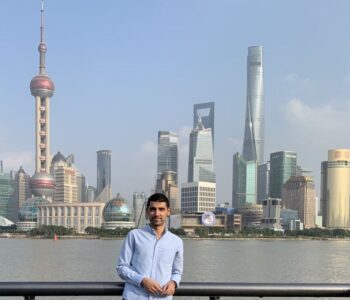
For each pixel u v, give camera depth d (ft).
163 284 20.06
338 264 300.81
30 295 19.57
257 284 20.18
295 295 20.18
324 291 20.17
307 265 290.56
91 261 306.14
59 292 19.57
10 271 237.45
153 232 20.75
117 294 20.27
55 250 466.29
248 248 557.33
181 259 21.06
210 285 20.06
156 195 21.03
